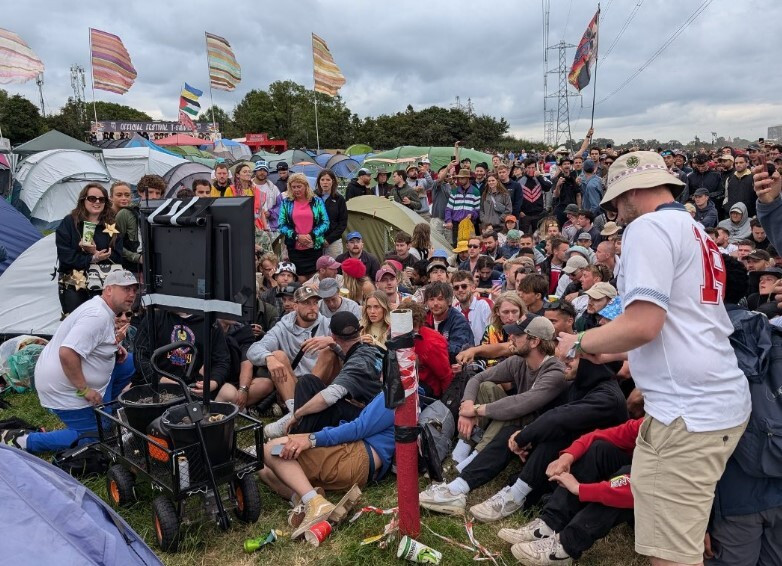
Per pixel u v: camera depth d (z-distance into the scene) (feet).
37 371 15.88
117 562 8.58
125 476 13.62
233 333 19.74
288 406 17.20
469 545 12.24
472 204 39.52
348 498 12.91
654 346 8.55
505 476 14.98
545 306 19.57
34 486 8.82
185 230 12.59
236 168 32.07
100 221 22.06
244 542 12.48
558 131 186.91
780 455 8.70
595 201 37.78
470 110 219.82
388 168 89.92
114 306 15.84
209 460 11.94
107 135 142.72
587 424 12.66
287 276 23.36
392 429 14.75
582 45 74.69
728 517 9.43
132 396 13.80
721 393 8.39
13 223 31.60
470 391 15.31
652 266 8.24
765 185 10.61
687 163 56.39
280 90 226.58
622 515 11.07
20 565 7.63
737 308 9.50
